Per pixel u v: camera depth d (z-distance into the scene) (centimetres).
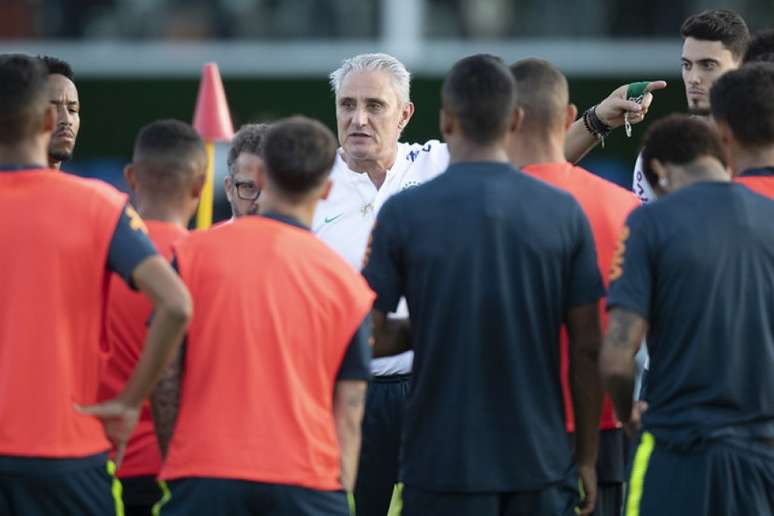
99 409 1552
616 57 4741
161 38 4781
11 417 1554
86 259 1577
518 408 1609
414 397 1641
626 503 1688
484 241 1608
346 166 2128
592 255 1655
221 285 1574
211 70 2453
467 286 1603
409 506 1644
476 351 1603
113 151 4591
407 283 1639
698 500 1633
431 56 4781
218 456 1537
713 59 2191
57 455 1560
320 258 1602
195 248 1602
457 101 1638
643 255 1639
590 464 1698
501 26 4816
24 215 1573
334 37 4794
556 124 1761
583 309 1650
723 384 1628
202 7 4791
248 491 1533
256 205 1991
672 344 1645
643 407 1714
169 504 1562
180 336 1548
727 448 1633
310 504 1554
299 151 1603
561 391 1653
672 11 4731
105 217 1582
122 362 1772
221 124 2441
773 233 1658
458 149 1655
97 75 4622
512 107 1644
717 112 1766
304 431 1559
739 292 1639
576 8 4775
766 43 2131
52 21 4803
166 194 1758
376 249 1648
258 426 1545
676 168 1695
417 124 4638
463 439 1605
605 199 1802
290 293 1576
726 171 1728
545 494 1627
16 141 1598
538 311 1622
